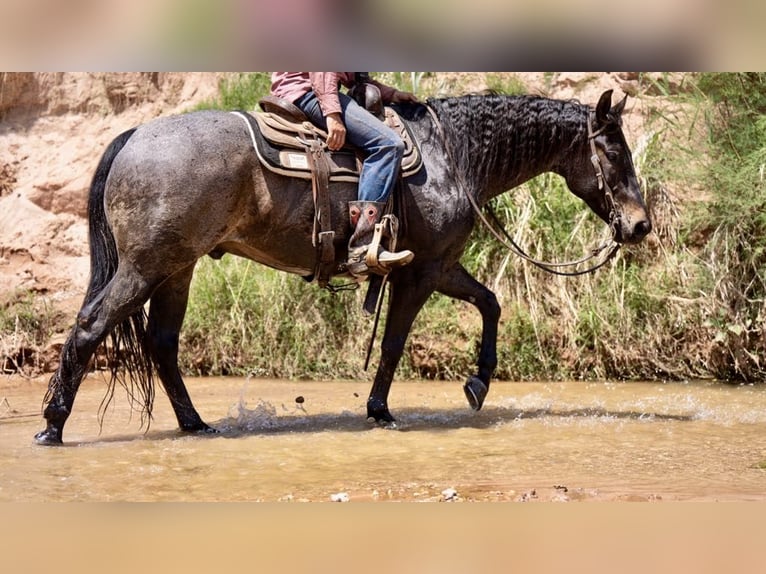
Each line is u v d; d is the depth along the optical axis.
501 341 8.80
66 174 11.12
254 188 5.66
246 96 11.12
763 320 8.59
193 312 9.21
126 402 7.40
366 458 5.17
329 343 9.06
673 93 10.38
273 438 5.78
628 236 6.56
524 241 9.08
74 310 9.66
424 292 6.24
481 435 5.89
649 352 8.81
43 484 4.49
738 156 9.08
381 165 5.84
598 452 5.32
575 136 6.53
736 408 7.02
